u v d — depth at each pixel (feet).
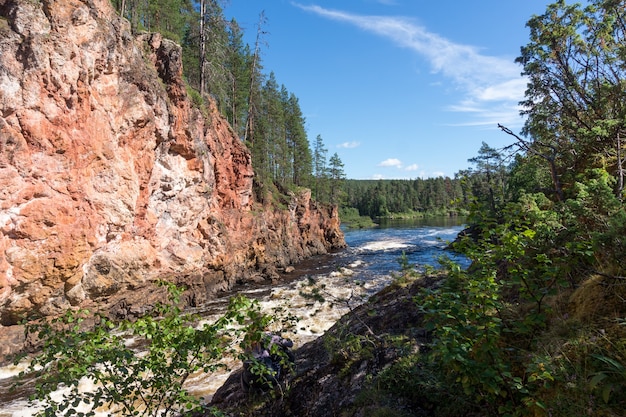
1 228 39.73
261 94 145.89
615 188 13.47
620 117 17.71
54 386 9.41
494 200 11.30
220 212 87.35
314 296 15.16
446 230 197.98
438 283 15.58
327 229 157.28
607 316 8.02
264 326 11.07
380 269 88.12
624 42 33.32
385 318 15.98
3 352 38.19
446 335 8.18
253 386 14.93
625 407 6.29
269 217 115.65
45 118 43.57
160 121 62.75
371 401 10.85
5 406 27.48
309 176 209.56
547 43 38.47
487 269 8.81
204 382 27.20
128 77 56.65
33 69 42.22
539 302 8.68
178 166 69.51
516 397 8.17
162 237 65.82
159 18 96.32
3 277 39.63
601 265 9.27
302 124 201.67
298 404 13.12
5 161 40.04
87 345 9.55
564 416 6.68
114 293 53.21
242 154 98.12
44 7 43.91
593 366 7.07
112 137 53.36
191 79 107.86
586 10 36.68
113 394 9.87
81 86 47.65
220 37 92.27
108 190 52.34
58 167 45.16
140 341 38.22
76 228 46.91
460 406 9.26
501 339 9.40
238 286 83.71
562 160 17.89
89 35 48.83
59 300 45.65
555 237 9.88
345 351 14.19
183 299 66.69
